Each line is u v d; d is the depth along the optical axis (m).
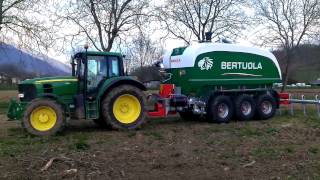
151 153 10.44
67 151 10.45
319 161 9.85
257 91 17.83
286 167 9.33
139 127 14.20
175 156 10.16
